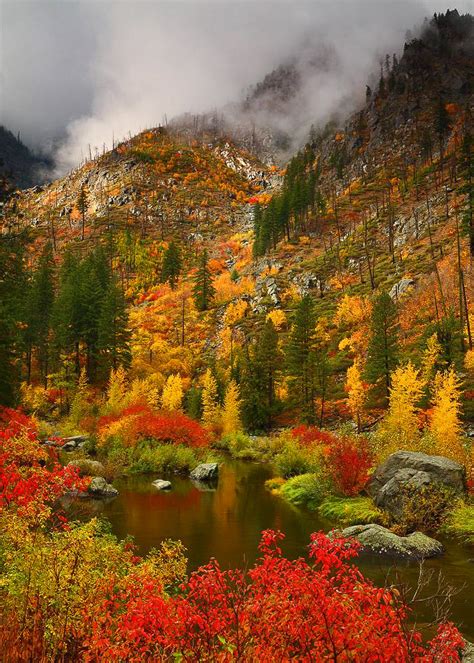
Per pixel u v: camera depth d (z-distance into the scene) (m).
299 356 51.06
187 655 4.68
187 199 187.88
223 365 67.06
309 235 112.88
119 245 122.44
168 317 87.00
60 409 49.75
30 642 5.34
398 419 28.78
